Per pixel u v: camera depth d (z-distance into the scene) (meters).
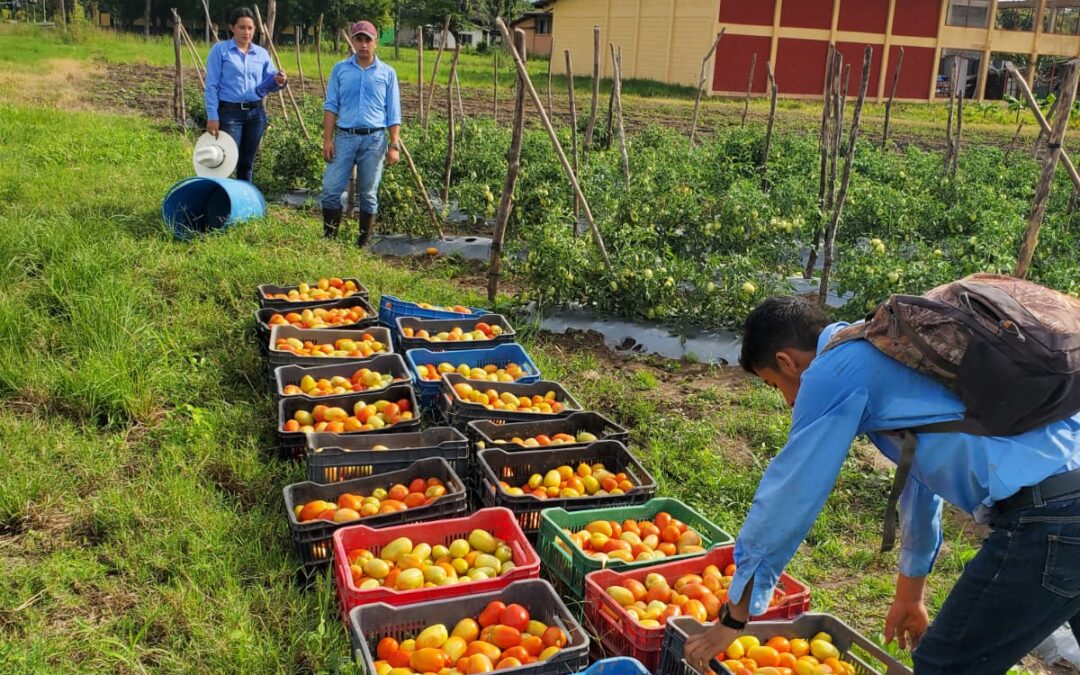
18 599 3.76
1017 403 2.44
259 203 9.80
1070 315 2.52
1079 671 4.07
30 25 45.38
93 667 3.43
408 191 10.31
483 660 3.25
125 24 59.41
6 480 4.49
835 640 3.58
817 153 13.41
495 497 4.52
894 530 2.68
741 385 6.98
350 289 7.54
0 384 5.52
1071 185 11.67
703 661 2.92
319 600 3.82
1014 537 2.56
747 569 2.66
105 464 4.81
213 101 10.11
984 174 12.99
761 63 36.78
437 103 25.59
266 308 6.77
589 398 6.46
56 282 6.79
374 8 58.78
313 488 4.34
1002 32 39.31
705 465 5.55
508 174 7.88
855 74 37.88
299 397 5.27
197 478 4.78
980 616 2.64
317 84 29.02
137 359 5.90
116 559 4.05
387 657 3.31
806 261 10.48
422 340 6.42
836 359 2.63
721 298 7.68
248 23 10.21
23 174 10.95
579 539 4.15
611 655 3.69
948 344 2.49
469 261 10.04
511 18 58.66
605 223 8.43
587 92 34.03
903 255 9.55
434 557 3.96
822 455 2.56
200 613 3.74
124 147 13.86
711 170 11.05
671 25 37.81
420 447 4.78
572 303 8.13
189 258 8.07
